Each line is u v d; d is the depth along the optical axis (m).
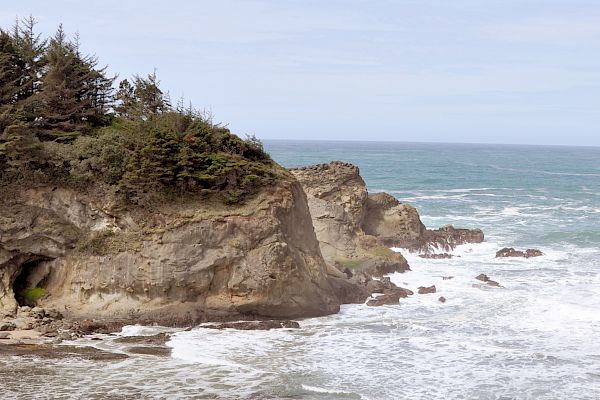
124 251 34.75
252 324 34.28
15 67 40.16
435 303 40.16
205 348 30.62
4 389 24.98
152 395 25.09
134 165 35.81
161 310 34.41
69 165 36.50
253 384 26.53
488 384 27.16
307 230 39.12
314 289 37.16
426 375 28.03
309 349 31.03
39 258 35.38
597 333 34.22
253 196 36.81
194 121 38.66
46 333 31.17
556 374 28.34
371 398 25.52
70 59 40.38
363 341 32.44
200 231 35.00
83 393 24.95
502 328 35.00
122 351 29.72
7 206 35.00
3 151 35.41
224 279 35.34
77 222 35.72
